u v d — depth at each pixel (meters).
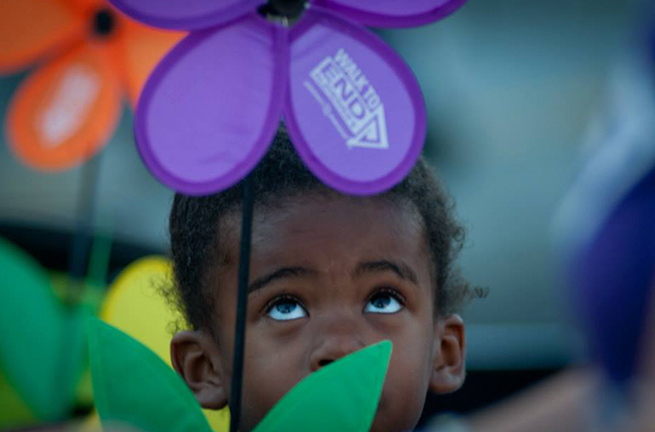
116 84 3.32
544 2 8.63
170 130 1.92
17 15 3.23
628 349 1.36
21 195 6.30
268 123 1.96
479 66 7.96
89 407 2.62
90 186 3.34
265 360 2.56
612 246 1.37
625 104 1.42
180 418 2.15
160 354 2.94
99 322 2.16
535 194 6.94
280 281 2.57
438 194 2.88
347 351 2.51
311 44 2.00
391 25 2.07
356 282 2.58
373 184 2.01
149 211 6.20
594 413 1.40
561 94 7.82
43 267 3.52
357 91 2.02
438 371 2.86
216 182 1.94
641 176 1.37
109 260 3.60
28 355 2.31
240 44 1.96
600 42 8.18
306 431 2.08
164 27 1.93
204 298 2.74
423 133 2.03
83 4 3.27
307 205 2.60
